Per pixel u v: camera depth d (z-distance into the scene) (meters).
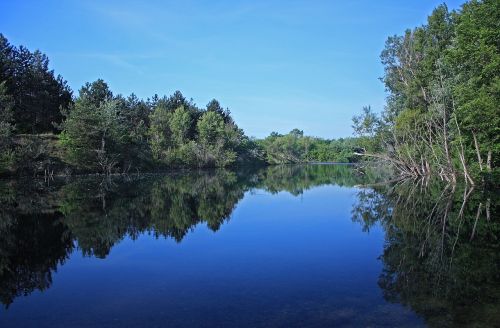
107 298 10.45
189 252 15.55
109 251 15.80
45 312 9.56
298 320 8.62
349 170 93.25
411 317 8.69
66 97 87.31
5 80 70.38
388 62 59.75
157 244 17.05
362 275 12.12
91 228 20.69
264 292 10.62
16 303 10.19
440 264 13.19
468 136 33.59
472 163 35.75
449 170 38.41
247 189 44.22
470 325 8.20
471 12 30.27
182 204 30.61
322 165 133.62
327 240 17.59
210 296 10.38
